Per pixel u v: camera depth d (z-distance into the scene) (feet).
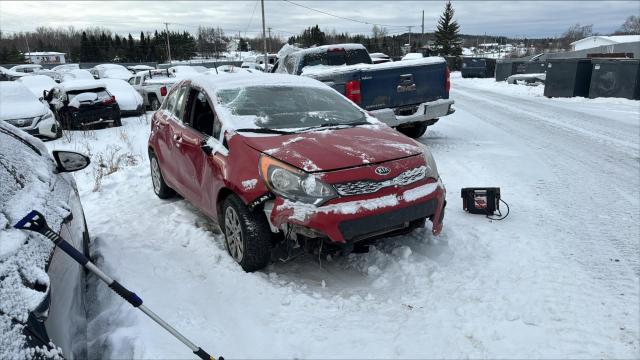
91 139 40.16
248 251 12.87
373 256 13.82
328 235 11.50
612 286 12.01
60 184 11.49
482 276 12.64
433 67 27.94
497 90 77.15
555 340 9.97
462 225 16.11
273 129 14.37
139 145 35.88
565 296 11.57
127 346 10.02
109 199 21.86
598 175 22.13
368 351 9.95
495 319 10.76
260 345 10.32
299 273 13.32
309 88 17.72
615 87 52.65
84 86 46.75
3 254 6.26
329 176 11.82
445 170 23.39
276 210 11.95
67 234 9.32
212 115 15.94
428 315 11.05
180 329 10.75
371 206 11.84
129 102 54.49
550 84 58.95
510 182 21.20
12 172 8.82
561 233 15.35
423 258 13.61
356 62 35.42
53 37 416.87
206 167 14.80
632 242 14.60
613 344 9.80
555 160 25.11
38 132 38.99
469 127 36.52
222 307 11.80
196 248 15.33
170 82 63.05
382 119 25.95
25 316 5.78
